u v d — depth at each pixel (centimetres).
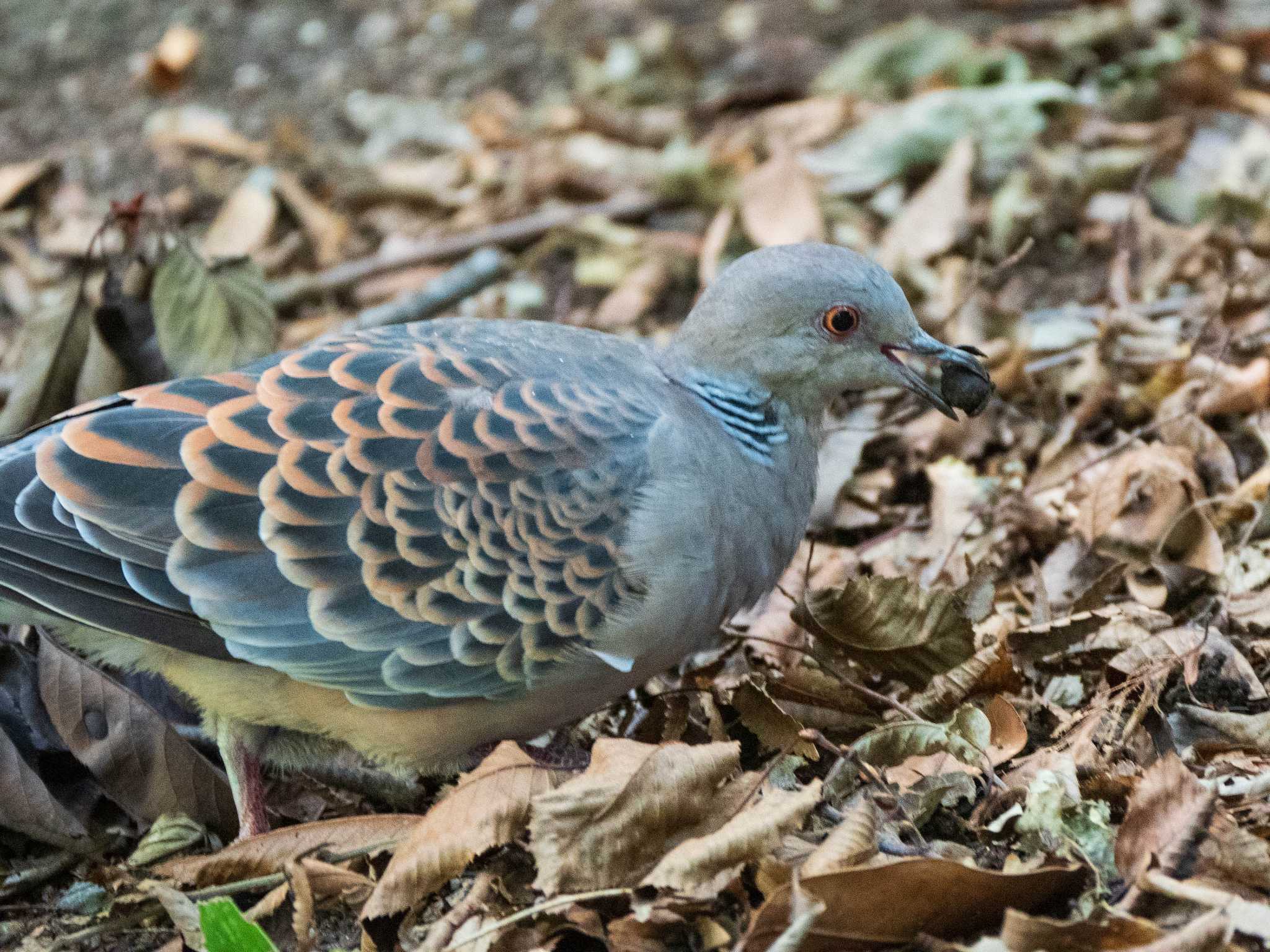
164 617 747
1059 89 1455
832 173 1435
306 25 1786
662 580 771
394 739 802
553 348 825
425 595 750
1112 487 948
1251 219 1266
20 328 1377
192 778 852
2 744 844
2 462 761
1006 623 870
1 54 1755
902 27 1609
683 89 1650
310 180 1564
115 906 801
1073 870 666
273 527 739
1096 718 780
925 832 757
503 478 759
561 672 779
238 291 1088
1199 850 684
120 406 779
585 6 1800
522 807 743
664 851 715
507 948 705
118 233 1453
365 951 724
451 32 1772
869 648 838
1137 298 1216
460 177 1548
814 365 836
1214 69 1464
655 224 1457
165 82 1684
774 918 646
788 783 778
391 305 1349
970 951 639
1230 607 888
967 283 1270
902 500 1096
